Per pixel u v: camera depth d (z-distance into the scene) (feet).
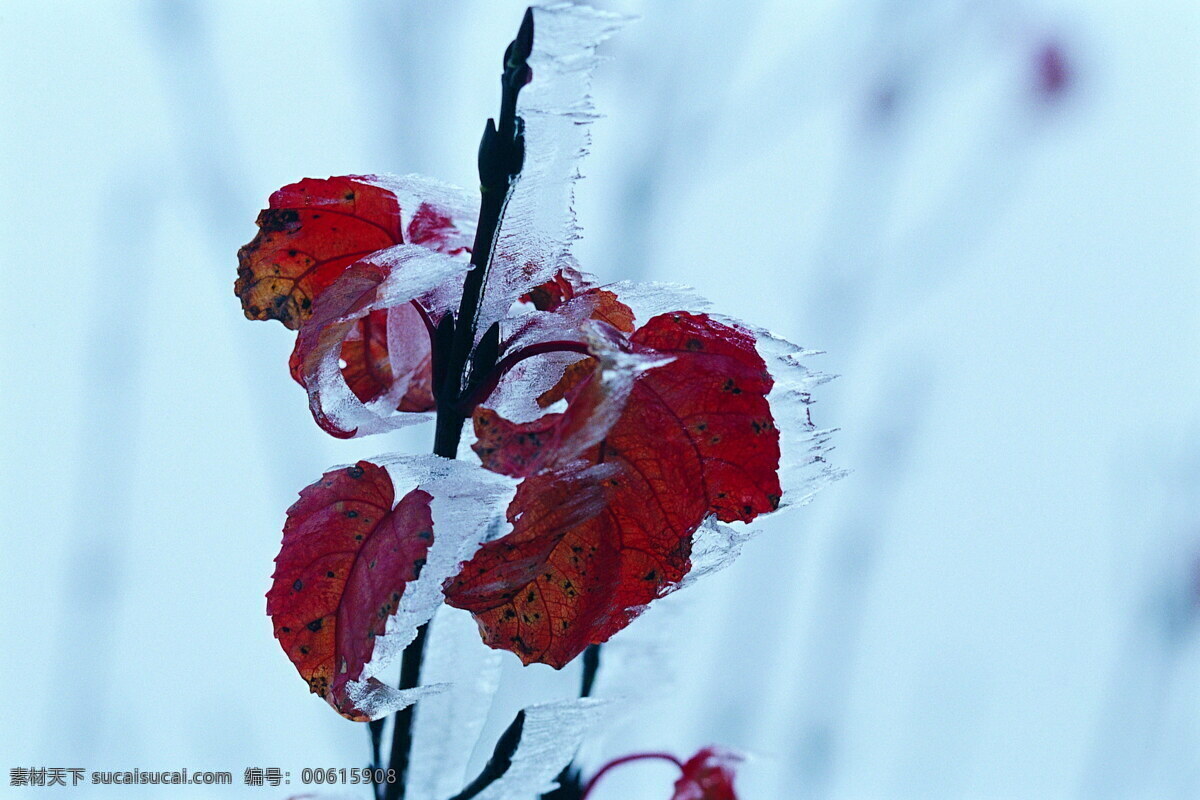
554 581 3.24
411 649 3.31
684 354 3.24
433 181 3.37
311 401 3.29
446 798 3.32
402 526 3.23
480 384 3.26
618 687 3.38
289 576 3.27
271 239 3.34
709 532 3.28
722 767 3.29
